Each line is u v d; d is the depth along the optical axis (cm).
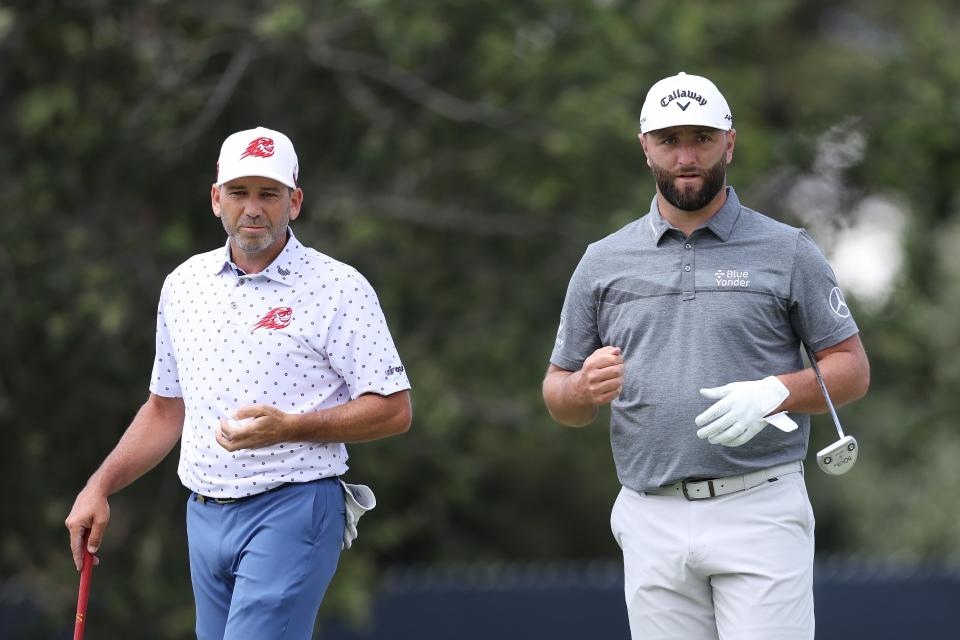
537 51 4119
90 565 1594
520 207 4381
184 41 3862
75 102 3578
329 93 4097
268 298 1530
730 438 1426
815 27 7562
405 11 3650
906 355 4891
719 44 5044
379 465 3862
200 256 1602
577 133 3969
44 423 3675
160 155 3803
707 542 1509
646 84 4266
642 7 4606
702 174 1488
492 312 4397
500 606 4450
